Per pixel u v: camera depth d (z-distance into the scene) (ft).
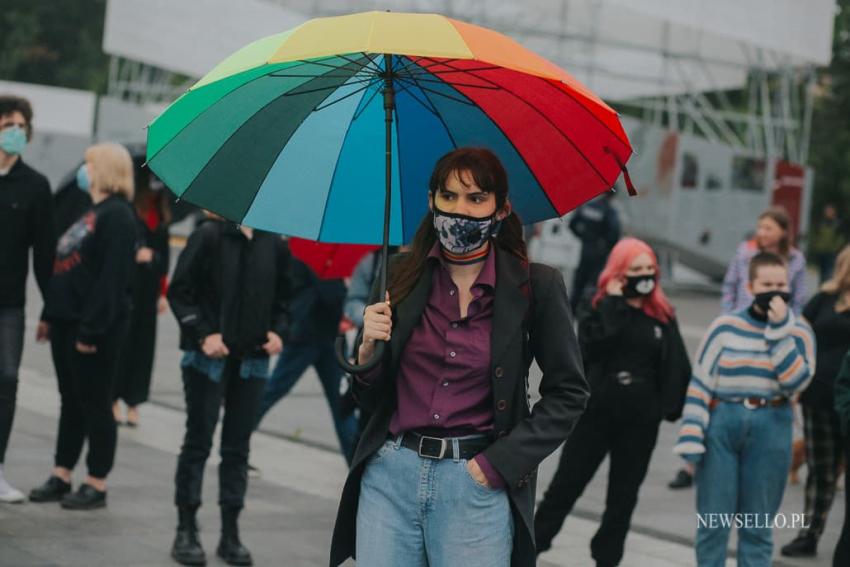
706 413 34.99
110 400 42.11
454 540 20.79
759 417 34.71
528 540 21.18
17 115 39.88
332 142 23.35
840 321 42.86
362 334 21.36
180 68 161.99
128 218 40.96
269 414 67.31
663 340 36.35
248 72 21.58
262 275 36.19
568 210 22.74
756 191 176.76
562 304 21.33
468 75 21.81
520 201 22.89
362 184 23.72
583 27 166.20
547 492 37.37
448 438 20.95
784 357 34.45
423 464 20.94
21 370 74.33
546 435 20.75
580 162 22.13
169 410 65.16
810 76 185.47
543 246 142.00
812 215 300.40
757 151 182.09
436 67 21.76
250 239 36.19
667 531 45.57
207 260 36.01
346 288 49.75
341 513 21.80
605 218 111.96
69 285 41.06
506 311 20.97
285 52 19.12
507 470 20.54
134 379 58.75
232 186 22.84
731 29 141.79
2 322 40.78
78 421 42.73
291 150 23.18
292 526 42.37
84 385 41.63
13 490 42.11
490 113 22.52
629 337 36.17
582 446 36.81
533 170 22.65
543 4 160.25
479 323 21.15
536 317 21.29
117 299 40.50
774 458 34.91
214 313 35.94
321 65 21.86
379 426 21.50
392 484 21.16
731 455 35.01
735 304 55.98
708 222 173.27
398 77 22.03
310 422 65.51
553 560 40.27
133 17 160.66
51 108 207.51
